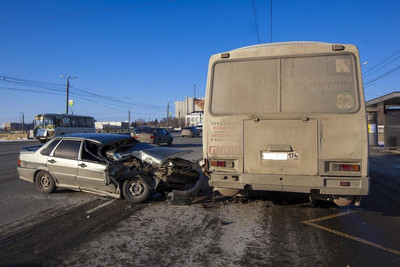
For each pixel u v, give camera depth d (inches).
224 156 209.8
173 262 153.1
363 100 190.4
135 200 263.6
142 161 273.0
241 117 206.7
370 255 159.6
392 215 231.6
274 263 151.6
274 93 202.5
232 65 212.1
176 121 4320.9
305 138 195.6
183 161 297.1
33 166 306.0
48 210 245.1
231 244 175.3
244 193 247.3
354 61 193.9
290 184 197.2
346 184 189.2
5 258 158.1
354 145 189.5
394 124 743.1
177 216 229.1
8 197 289.0
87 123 1439.5
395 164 526.6
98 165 270.7
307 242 177.6
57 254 162.7
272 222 214.1
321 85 196.1
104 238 185.2
